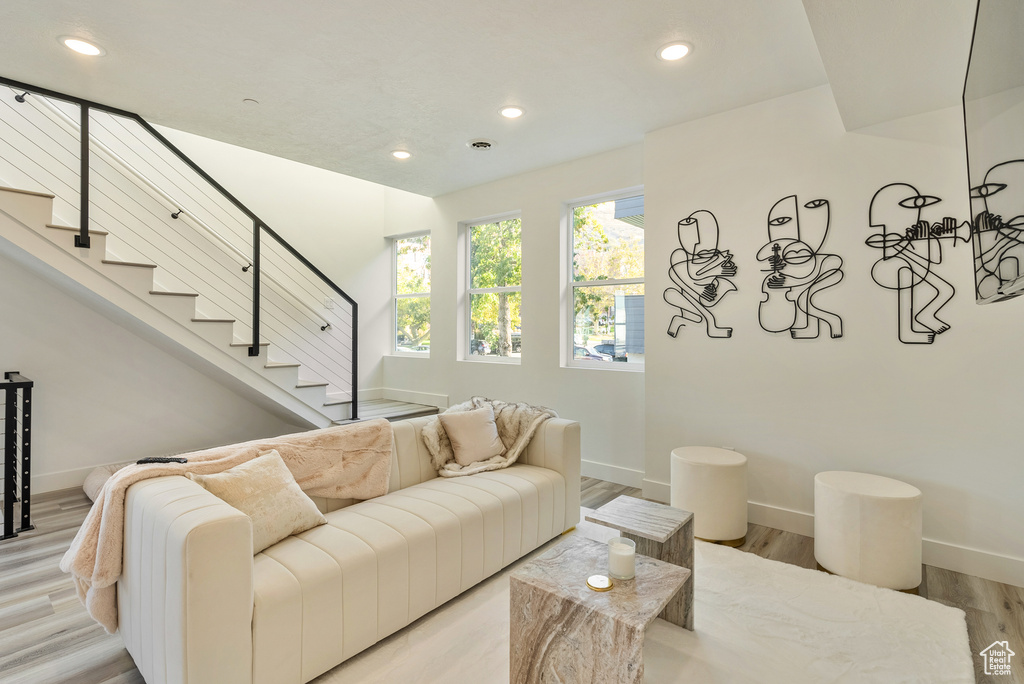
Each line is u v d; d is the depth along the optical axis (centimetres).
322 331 576
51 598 238
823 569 266
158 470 194
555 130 367
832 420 299
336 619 186
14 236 296
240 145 393
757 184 323
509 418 335
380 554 202
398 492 267
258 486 204
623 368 424
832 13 186
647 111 335
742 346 331
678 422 359
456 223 533
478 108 329
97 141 425
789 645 202
